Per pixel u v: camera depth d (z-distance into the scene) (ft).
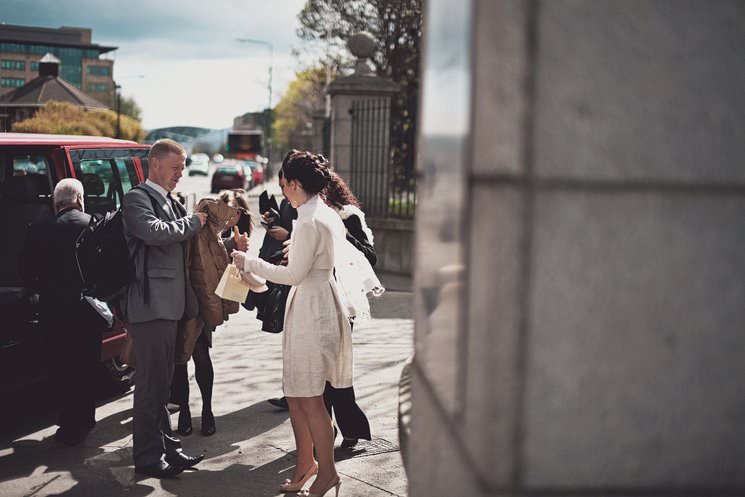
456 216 5.06
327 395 15.97
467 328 4.78
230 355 24.39
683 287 4.49
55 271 16.30
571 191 4.38
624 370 4.50
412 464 6.92
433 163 5.97
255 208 89.45
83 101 293.02
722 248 4.48
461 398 4.93
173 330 14.71
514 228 4.37
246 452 16.22
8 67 530.68
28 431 17.62
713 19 4.43
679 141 4.44
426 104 6.45
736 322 4.52
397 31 77.00
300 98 196.13
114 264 14.32
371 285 14.61
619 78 4.39
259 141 244.22
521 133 4.34
